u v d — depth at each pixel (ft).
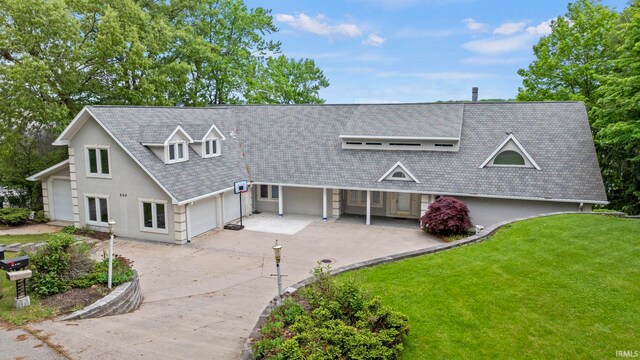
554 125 78.95
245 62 142.82
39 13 79.66
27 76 76.95
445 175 76.18
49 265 40.11
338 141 88.33
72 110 91.97
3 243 66.44
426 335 28.30
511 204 72.13
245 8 143.13
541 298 33.45
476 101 99.14
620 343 27.20
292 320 28.43
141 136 71.15
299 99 179.52
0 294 37.96
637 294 33.42
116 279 41.63
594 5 112.98
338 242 69.05
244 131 96.27
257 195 90.38
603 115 69.67
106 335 31.35
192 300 44.68
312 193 86.99
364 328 26.30
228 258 61.11
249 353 25.66
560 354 26.25
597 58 106.93
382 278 38.68
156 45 101.40
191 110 90.43
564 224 53.67
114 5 93.71
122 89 96.84
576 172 70.85
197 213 72.08
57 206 81.61
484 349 26.78
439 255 45.32
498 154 75.36
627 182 86.43
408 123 85.05
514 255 43.73
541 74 116.26
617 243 45.29
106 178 71.36
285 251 64.34
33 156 93.30
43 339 29.94
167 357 27.68
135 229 70.64
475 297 33.96
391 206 86.12
